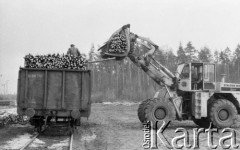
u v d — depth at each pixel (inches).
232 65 3014.3
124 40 669.9
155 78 695.7
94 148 450.3
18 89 550.6
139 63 689.0
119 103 1961.1
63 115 553.3
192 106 679.1
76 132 594.2
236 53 3053.6
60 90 554.6
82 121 820.0
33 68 550.9
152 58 699.4
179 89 693.3
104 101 2235.5
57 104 553.3
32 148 436.8
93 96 2217.0
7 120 695.1
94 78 2987.2
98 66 3051.2
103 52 698.2
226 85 692.7
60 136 548.4
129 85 2765.7
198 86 686.5
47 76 554.3
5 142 477.4
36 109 551.5
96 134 585.6
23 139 508.1
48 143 480.1
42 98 553.0
